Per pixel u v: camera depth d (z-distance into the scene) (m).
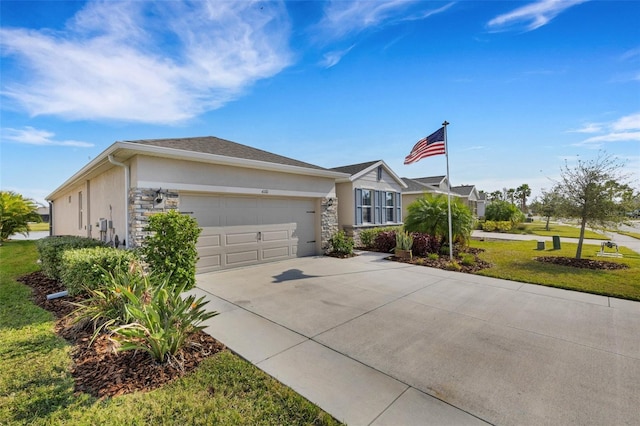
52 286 6.52
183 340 3.36
